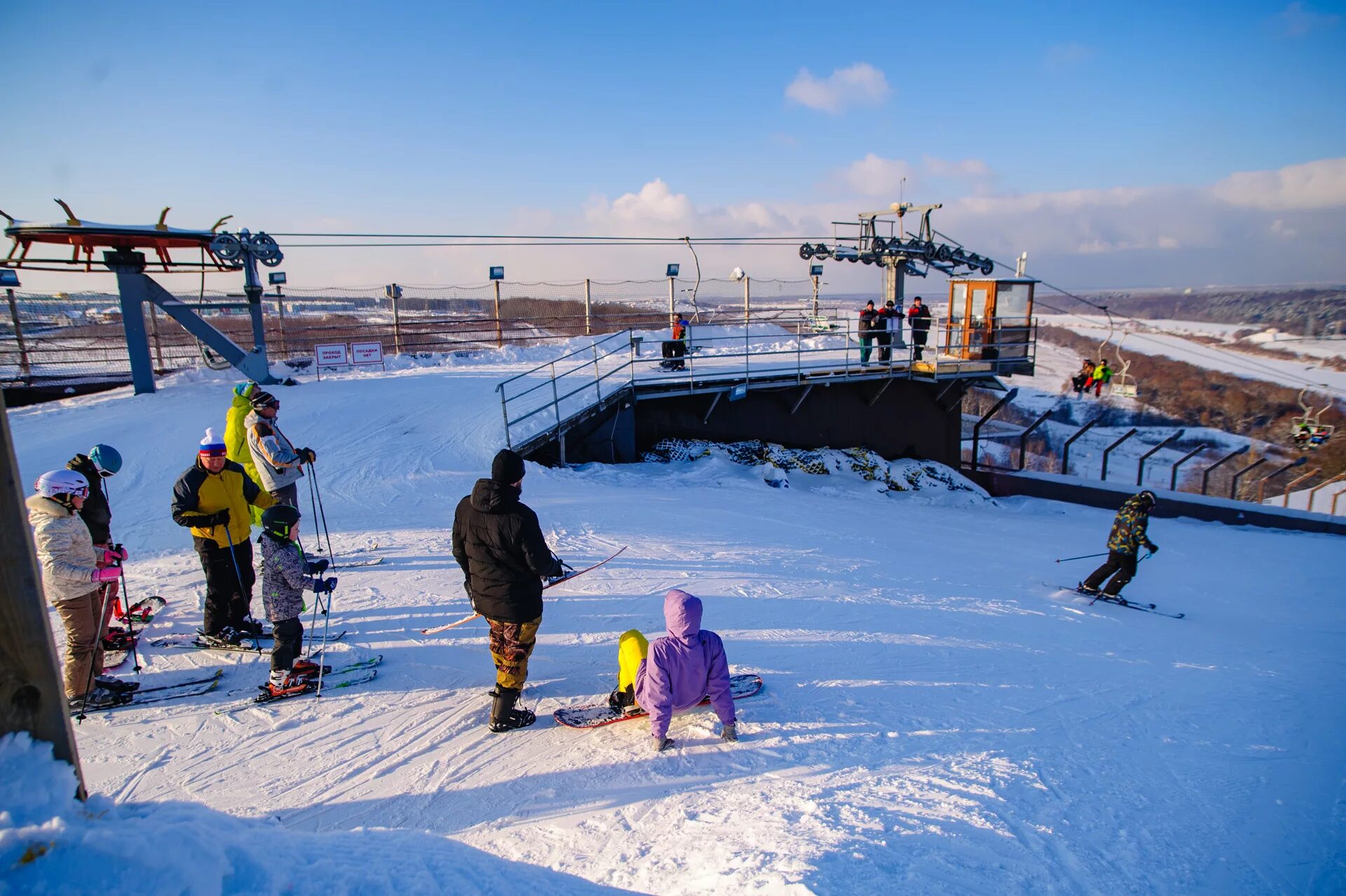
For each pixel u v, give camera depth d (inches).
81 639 180.2
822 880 113.0
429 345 903.7
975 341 844.0
